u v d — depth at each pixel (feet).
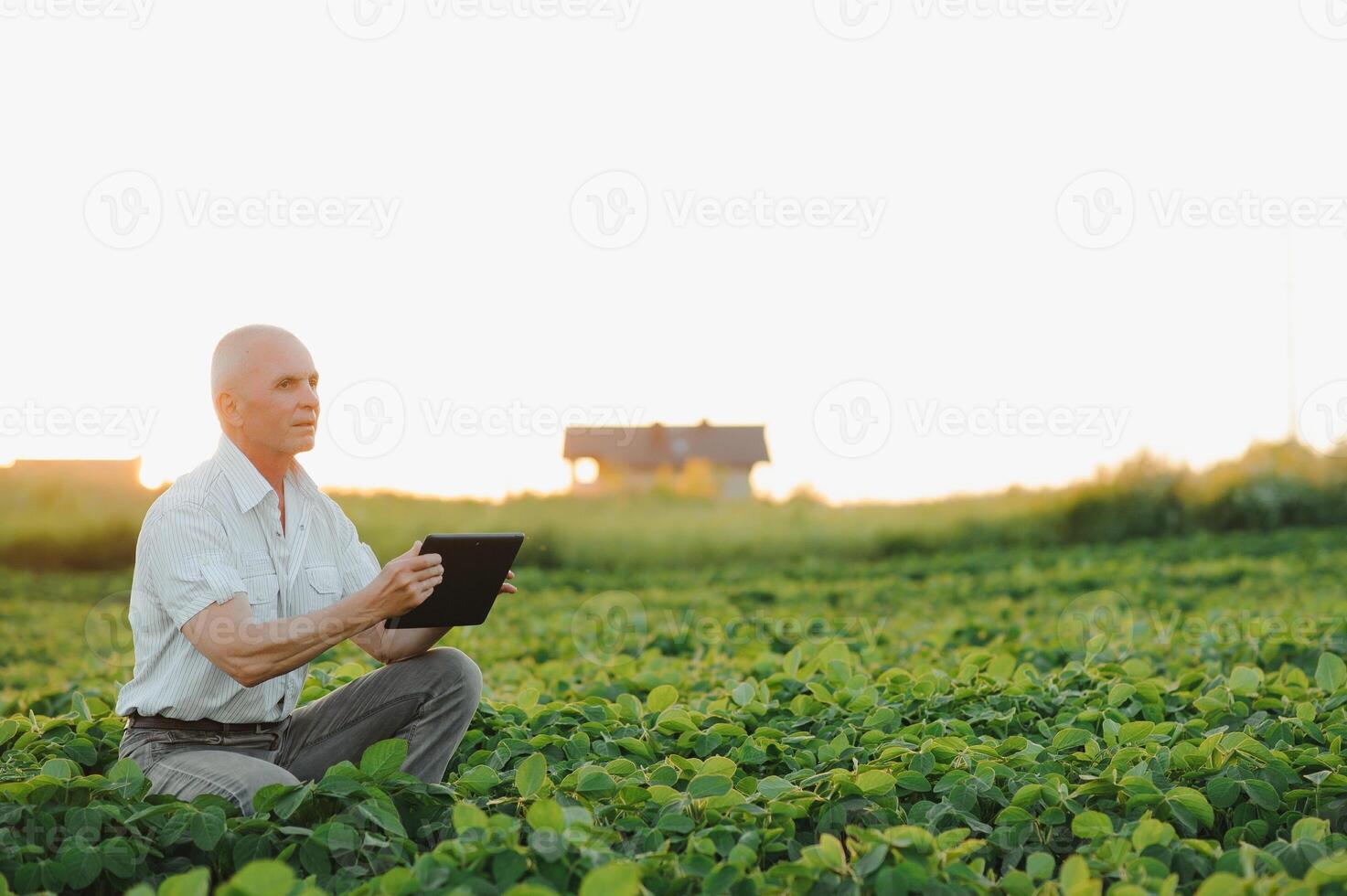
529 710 14.17
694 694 16.48
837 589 40.57
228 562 10.36
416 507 45.24
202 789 9.92
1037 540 52.85
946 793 10.97
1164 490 53.72
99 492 44.11
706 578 46.11
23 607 37.93
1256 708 14.02
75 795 9.92
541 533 48.08
